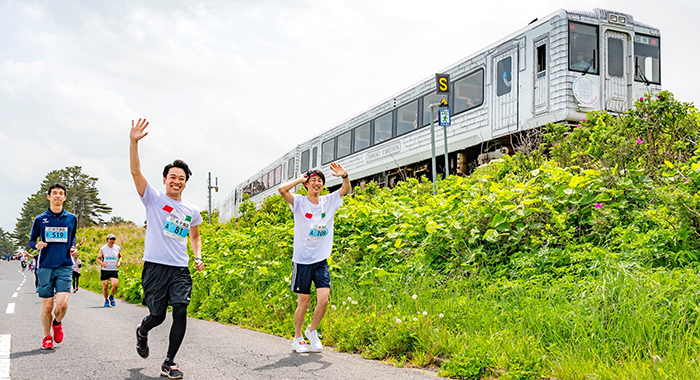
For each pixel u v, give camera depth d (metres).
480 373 3.96
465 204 7.25
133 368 4.27
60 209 5.38
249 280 8.33
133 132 4.06
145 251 4.15
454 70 14.63
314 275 5.02
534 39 11.91
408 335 4.79
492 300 5.30
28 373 4.11
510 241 6.40
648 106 8.49
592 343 3.94
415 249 7.14
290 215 12.59
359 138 19.62
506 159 9.72
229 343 5.49
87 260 31.03
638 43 12.09
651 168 7.14
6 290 16.12
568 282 5.04
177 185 4.24
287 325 6.21
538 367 3.79
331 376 4.02
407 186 11.78
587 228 6.35
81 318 7.84
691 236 5.25
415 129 16.12
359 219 8.38
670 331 3.75
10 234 145.38
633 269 4.89
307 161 24.72
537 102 11.68
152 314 4.15
